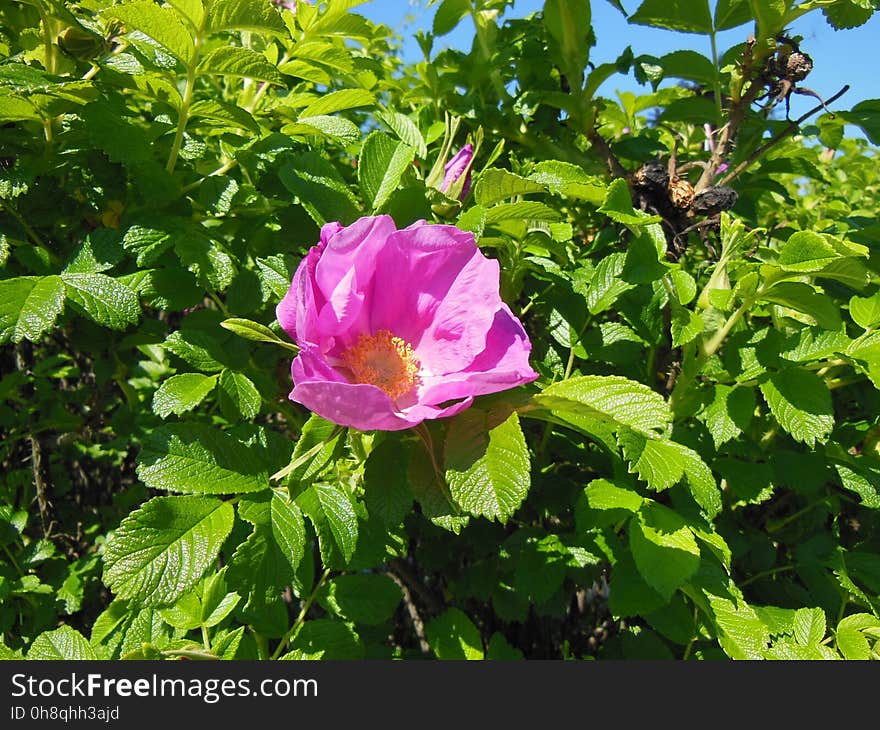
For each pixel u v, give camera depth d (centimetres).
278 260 25
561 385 20
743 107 33
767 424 32
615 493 24
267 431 23
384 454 21
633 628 31
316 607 40
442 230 21
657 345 30
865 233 30
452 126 30
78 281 23
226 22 24
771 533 34
